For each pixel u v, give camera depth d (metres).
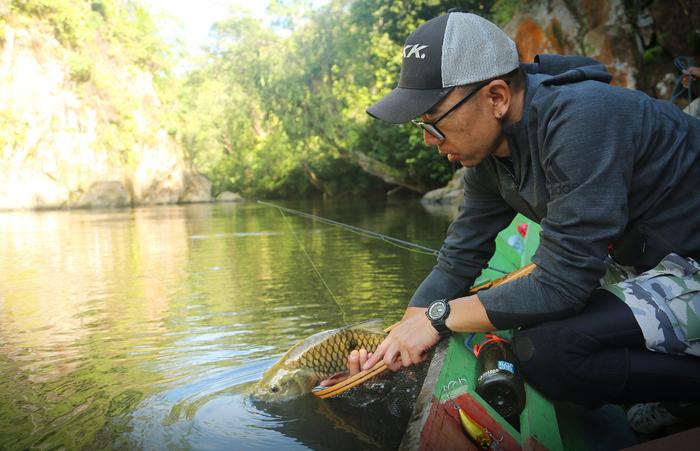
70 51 29.09
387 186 30.86
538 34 11.88
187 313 3.67
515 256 2.85
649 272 1.54
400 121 1.53
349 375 2.03
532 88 1.53
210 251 7.38
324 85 25.39
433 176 21.64
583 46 11.05
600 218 1.41
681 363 1.47
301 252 6.92
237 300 4.05
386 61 22.47
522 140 1.55
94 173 28.94
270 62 27.16
